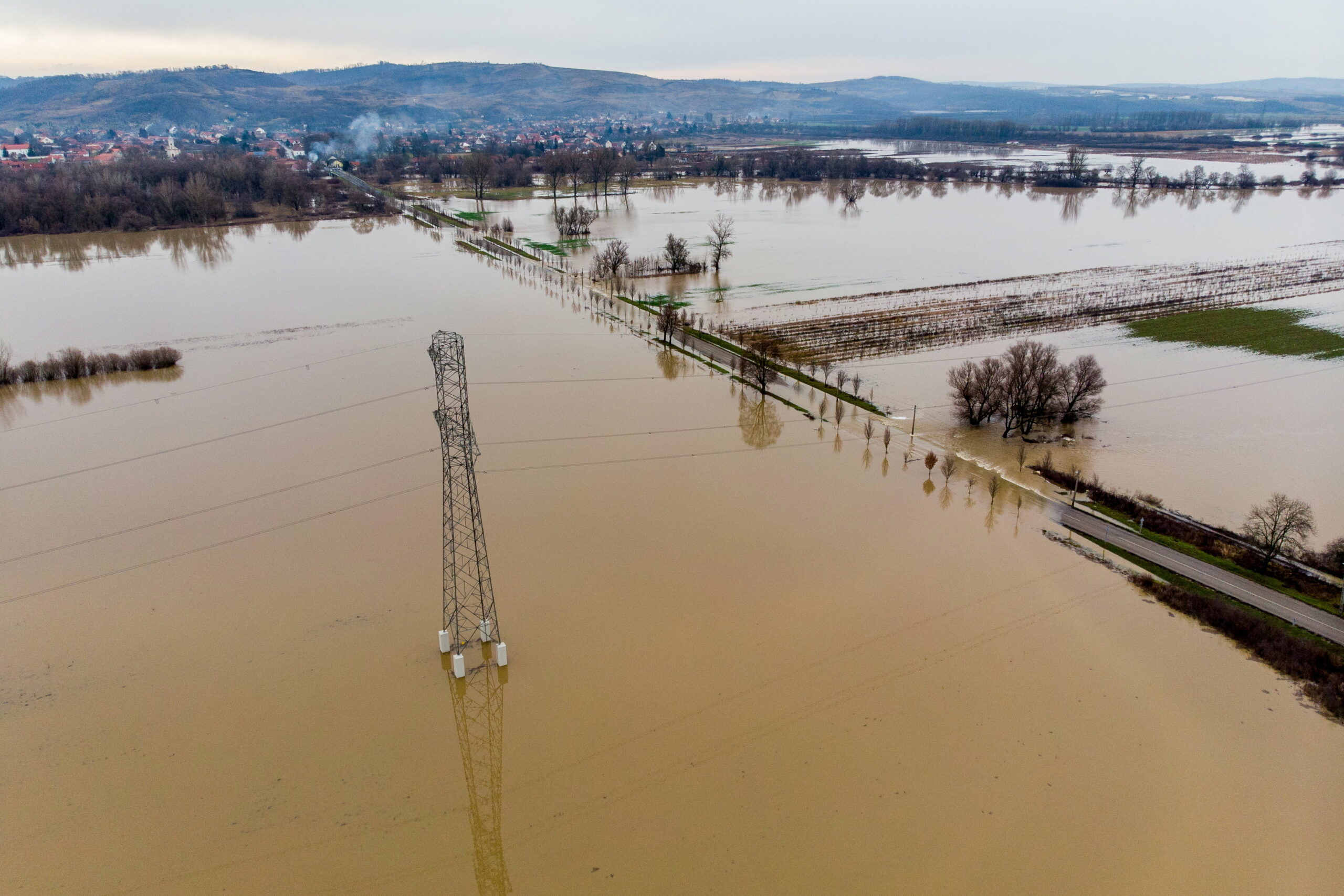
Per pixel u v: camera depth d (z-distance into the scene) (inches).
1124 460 3412.9
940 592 2516.0
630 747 1932.8
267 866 1653.5
